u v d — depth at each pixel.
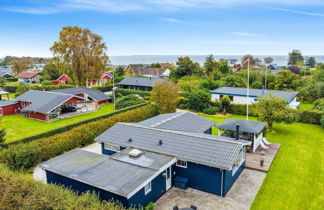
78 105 45.94
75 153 18.23
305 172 18.94
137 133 20.62
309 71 79.44
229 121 24.64
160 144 18.44
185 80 61.50
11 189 11.07
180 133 19.84
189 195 15.95
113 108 44.62
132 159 16.41
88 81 56.72
